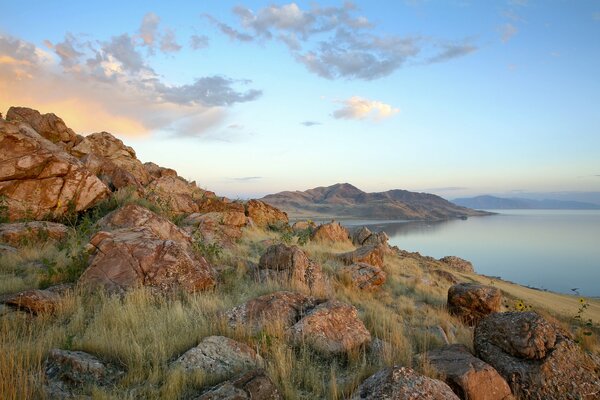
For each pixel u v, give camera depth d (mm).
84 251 10992
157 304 9273
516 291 26234
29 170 15602
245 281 12391
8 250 11789
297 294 9648
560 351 6957
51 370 5516
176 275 10320
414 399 4938
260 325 8023
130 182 20172
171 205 21406
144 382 5555
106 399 4883
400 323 10773
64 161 16594
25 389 4621
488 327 7812
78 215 16578
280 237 24406
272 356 6719
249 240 22219
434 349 7824
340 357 7520
